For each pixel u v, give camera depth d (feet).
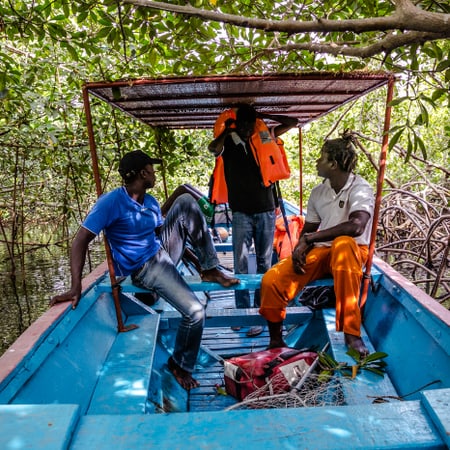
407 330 8.16
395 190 26.55
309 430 3.90
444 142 27.96
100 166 21.68
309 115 15.34
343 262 8.61
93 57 15.42
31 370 6.15
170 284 8.96
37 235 41.29
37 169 27.48
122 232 8.84
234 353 11.55
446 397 4.14
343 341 8.87
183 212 9.81
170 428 4.00
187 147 17.78
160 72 16.52
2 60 13.26
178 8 5.12
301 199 18.29
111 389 7.55
